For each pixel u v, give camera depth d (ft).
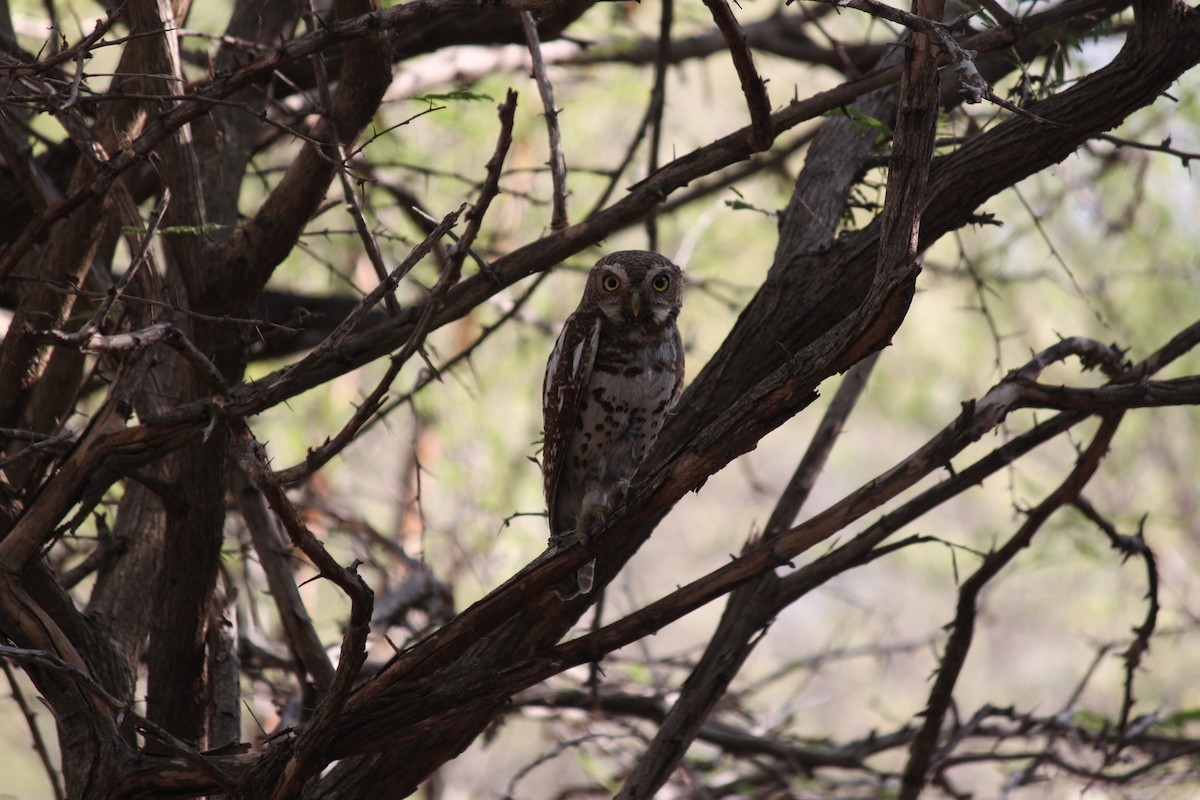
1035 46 33.09
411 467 54.80
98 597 30.50
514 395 59.21
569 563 22.22
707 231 57.11
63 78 30.55
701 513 102.99
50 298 27.94
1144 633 32.60
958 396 70.44
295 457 51.31
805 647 88.53
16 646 23.25
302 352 46.19
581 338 30.04
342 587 18.76
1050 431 27.25
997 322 67.51
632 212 26.73
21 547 23.72
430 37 40.14
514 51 49.37
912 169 19.30
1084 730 37.01
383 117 44.86
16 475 28.91
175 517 26.35
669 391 30.63
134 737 26.55
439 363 41.45
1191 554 65.26
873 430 92.63
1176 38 23.20
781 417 20.18
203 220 26.63
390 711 22.82
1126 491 65.16
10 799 35.78
